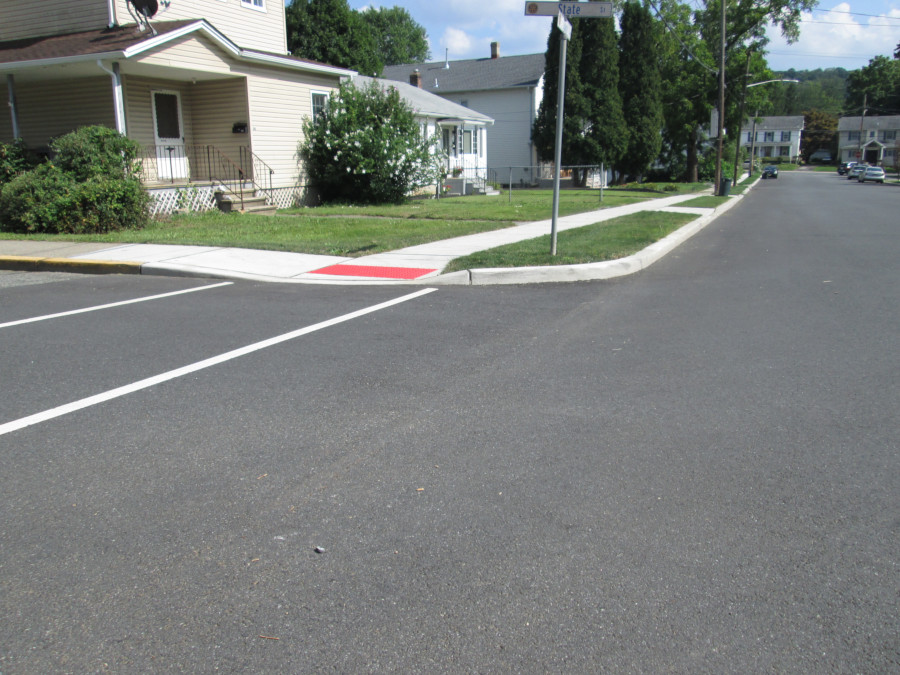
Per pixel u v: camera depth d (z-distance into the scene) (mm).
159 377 5457
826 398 4922
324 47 36344
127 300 8273
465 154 36969
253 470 3885
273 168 20359
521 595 2803
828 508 3432
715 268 10617
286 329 6887
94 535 3238
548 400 4934
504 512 3428
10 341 6484
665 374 5492
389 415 4672
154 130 18656
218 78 19047
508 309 7766
